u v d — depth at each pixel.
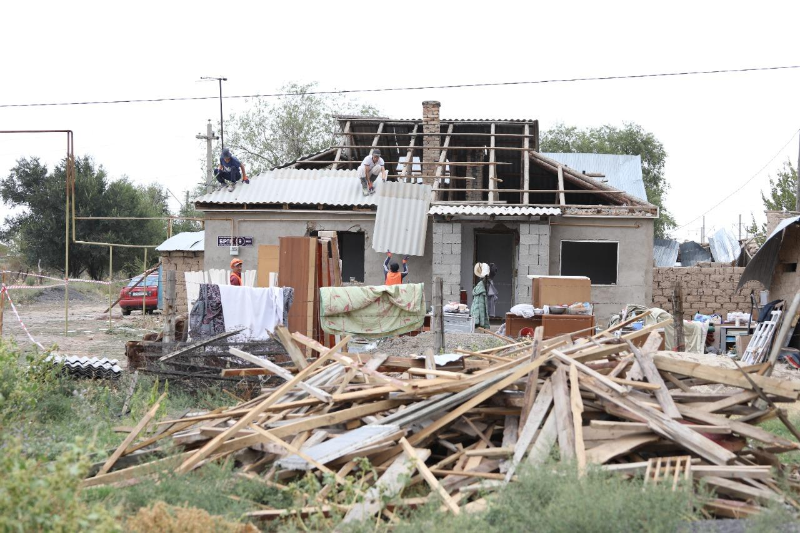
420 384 7.29
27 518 4.25
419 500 5.77
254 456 6.89
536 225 22.14
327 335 14.20
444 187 27.31
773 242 18.41
